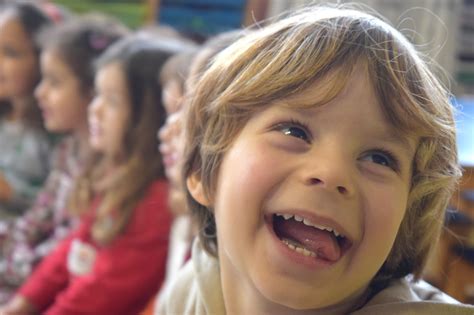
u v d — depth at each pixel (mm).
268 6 1705
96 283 995
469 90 1601
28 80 1472
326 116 447
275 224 469
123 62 1071
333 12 513
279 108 466
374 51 463
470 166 875
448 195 521
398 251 522
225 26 1779
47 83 1322
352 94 446
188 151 583
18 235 1330
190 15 1825
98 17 1624
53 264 1138
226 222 483
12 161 1453
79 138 1325
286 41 486
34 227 1317
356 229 444
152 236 1001
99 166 1140
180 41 1262
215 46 824
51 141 1470
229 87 501
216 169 521
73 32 1324
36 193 1448
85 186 1151
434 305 477
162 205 1018
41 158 1461
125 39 1235
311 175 434
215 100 520
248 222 464
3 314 1138
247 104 484
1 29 1448
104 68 1092
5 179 1433
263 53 494
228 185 484
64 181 1312
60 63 1289
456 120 531
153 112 1062
